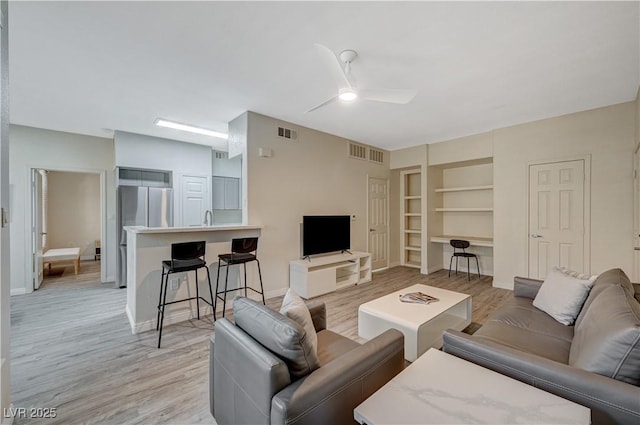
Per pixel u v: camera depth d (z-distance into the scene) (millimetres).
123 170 4910
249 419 1258
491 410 1091
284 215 4219
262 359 1193
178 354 2500
